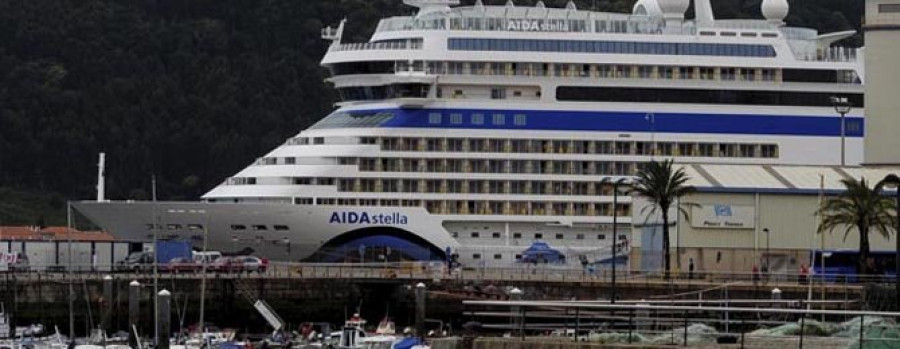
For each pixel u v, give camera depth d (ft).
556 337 326.85
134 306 643.45
